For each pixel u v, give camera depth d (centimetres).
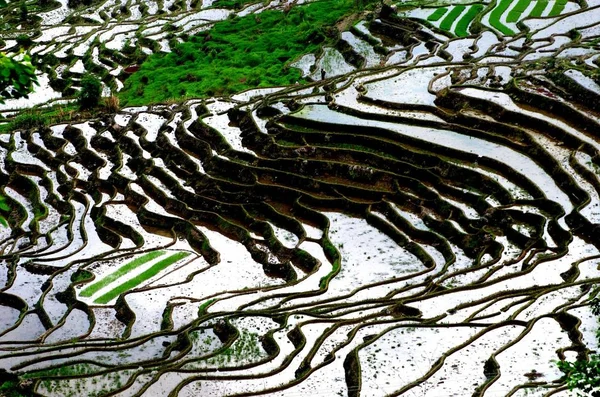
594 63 6462
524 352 3738
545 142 5681
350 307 4466
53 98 8531
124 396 3766
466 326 4053
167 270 5228
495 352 3750
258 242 5406
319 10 9631
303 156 6088
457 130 6034
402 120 6228
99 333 4612
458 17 8325
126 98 8175
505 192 5281
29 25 10869
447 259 4900
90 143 7025
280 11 9938
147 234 5716
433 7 8750
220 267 5209
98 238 5744
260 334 4253
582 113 5800
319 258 5100
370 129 6147
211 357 4050
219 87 7838
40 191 6500
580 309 4022
